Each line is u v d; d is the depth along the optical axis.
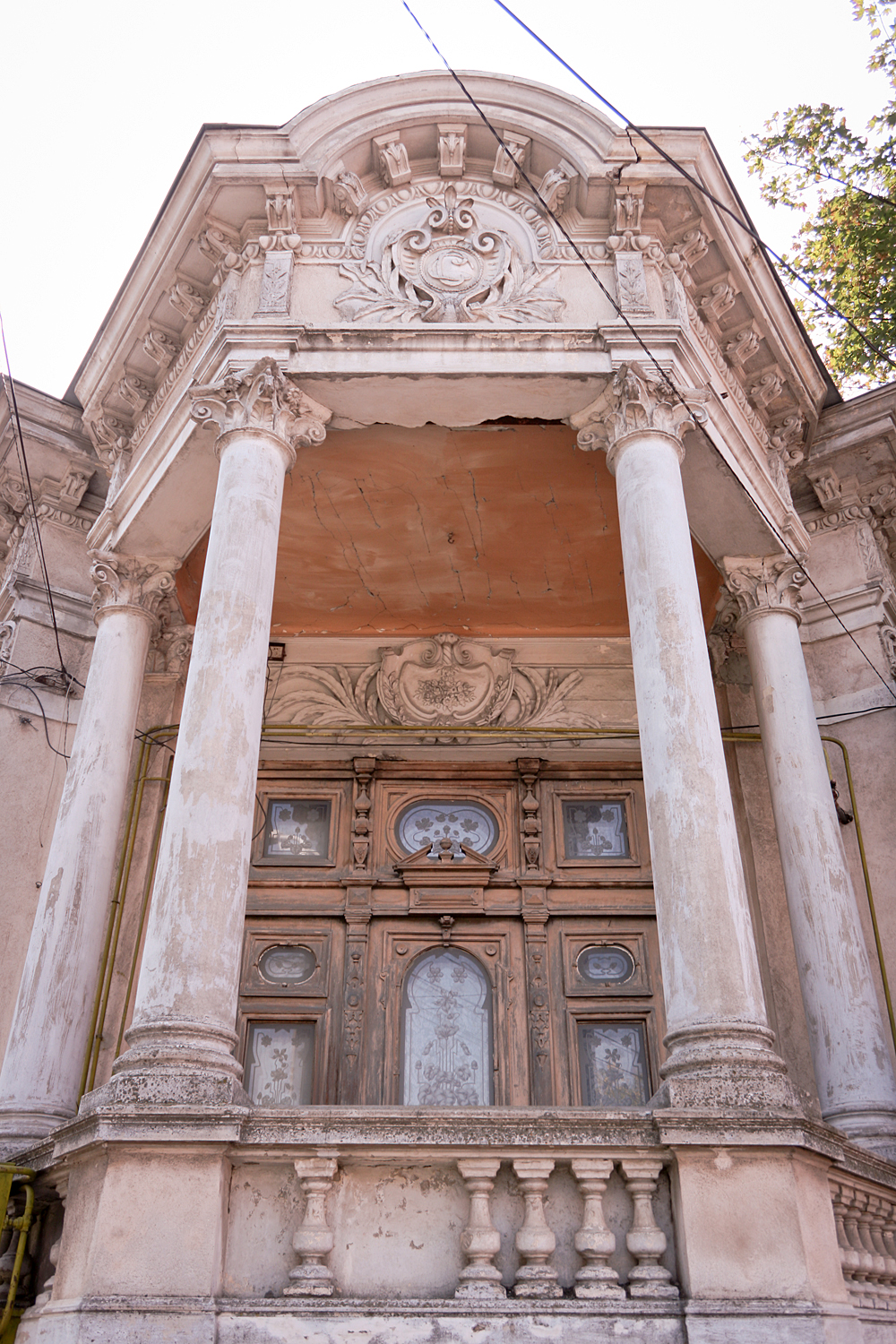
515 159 8.02
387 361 7.32
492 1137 4.94
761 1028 5.34
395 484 9.08
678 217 7.93
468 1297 4.66
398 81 8.12
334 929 9.59
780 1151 4.85
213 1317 4.52
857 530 10.06
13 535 10.40
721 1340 4.44
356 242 7.93
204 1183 4.80
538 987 9.32
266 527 6.81
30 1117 6.87
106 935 8.27
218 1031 5.35
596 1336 4.53
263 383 7.12
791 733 8.27
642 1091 9.05
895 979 8.38
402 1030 9.26
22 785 9.17
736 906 5.65
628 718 10.30
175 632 10.14
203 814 5.82
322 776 10.21
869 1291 5.28
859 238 10.41
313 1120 4.94
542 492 9.15
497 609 10.48
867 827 8.95
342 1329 4.55
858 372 11.32
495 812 10.12
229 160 7.80
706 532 8.66
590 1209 4.89
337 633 10.73
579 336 7.41
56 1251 5.29
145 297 8.41
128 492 8.63
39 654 9.66
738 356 8.72
